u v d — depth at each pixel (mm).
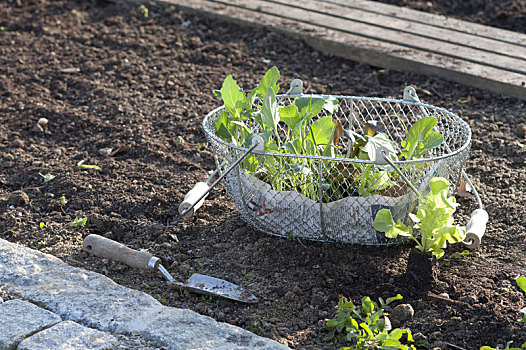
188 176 3787
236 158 2979
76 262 2953
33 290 2670
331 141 2951
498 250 3016
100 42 5746
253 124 3449
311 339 2494
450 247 3039
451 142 3861
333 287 2764
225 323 2480
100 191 3611
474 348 2424
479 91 4758
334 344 2459
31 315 2504
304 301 2703
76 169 3887
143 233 3229
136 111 4641
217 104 4727
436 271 2793
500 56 5047
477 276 2814
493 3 6645
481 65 4930
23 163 3992
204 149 4113
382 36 5457
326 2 6242
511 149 3969
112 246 2951
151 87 5000
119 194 3576
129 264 2908
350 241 2941
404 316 2551
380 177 2822
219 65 5316
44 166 3930
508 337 2449
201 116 4547
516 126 4262
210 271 2900
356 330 2398
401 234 2689
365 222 2857
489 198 3467
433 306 2637
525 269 2855
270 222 3020
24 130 4426
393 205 2797
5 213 3441
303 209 2900
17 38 5871
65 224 3330
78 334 2389
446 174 2893
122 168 3893
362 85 4949
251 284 2791
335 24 5723
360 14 5941
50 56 5500
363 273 2828
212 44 5617
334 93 4824
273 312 2639
